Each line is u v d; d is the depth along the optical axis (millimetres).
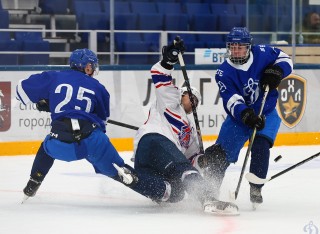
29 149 15812
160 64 9188
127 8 20969
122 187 11055
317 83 17891
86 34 20141
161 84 9180
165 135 9133
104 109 9062
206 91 17062
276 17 18453
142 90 16656
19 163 14375
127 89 16547
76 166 13680
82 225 8039
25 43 18531
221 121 17219
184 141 9312
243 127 9141
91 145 8750
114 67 16422
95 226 7977
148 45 20125
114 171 8914
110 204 9586
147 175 8875
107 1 20812
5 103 15625
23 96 9172
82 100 8914
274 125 9188
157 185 8812
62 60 19109
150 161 9117
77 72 9164
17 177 12500
